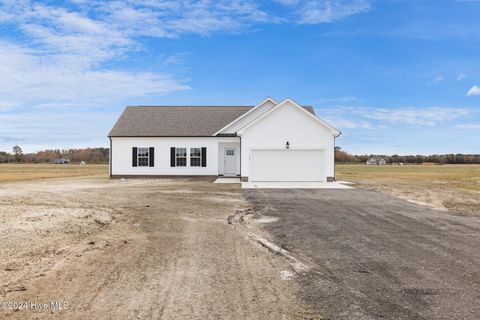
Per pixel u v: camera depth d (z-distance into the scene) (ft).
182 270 22.74
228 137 104.12
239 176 105.19
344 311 16.80
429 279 21.07
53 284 20.11
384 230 34.78
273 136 90.79
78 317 16.14
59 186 80.02
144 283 20.40
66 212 41.86
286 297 18.47
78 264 23.73
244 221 39.24
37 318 16.02
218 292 19.13
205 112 113.60
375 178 117.50
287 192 67.67
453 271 22.56
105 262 24.30
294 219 40.47
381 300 18.06
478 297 18.42
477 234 33.12
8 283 20.06
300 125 90.63
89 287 19.75
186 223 37.96
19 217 37.86
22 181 99.55
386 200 57.26
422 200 58.29
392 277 21.44
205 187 76.64
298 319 16.02
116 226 36.37
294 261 24.70
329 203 53.16
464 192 72.08
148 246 28.63
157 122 108.68
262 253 26.71
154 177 104.58
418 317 16.16
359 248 28.12
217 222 38.58
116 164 104.73
